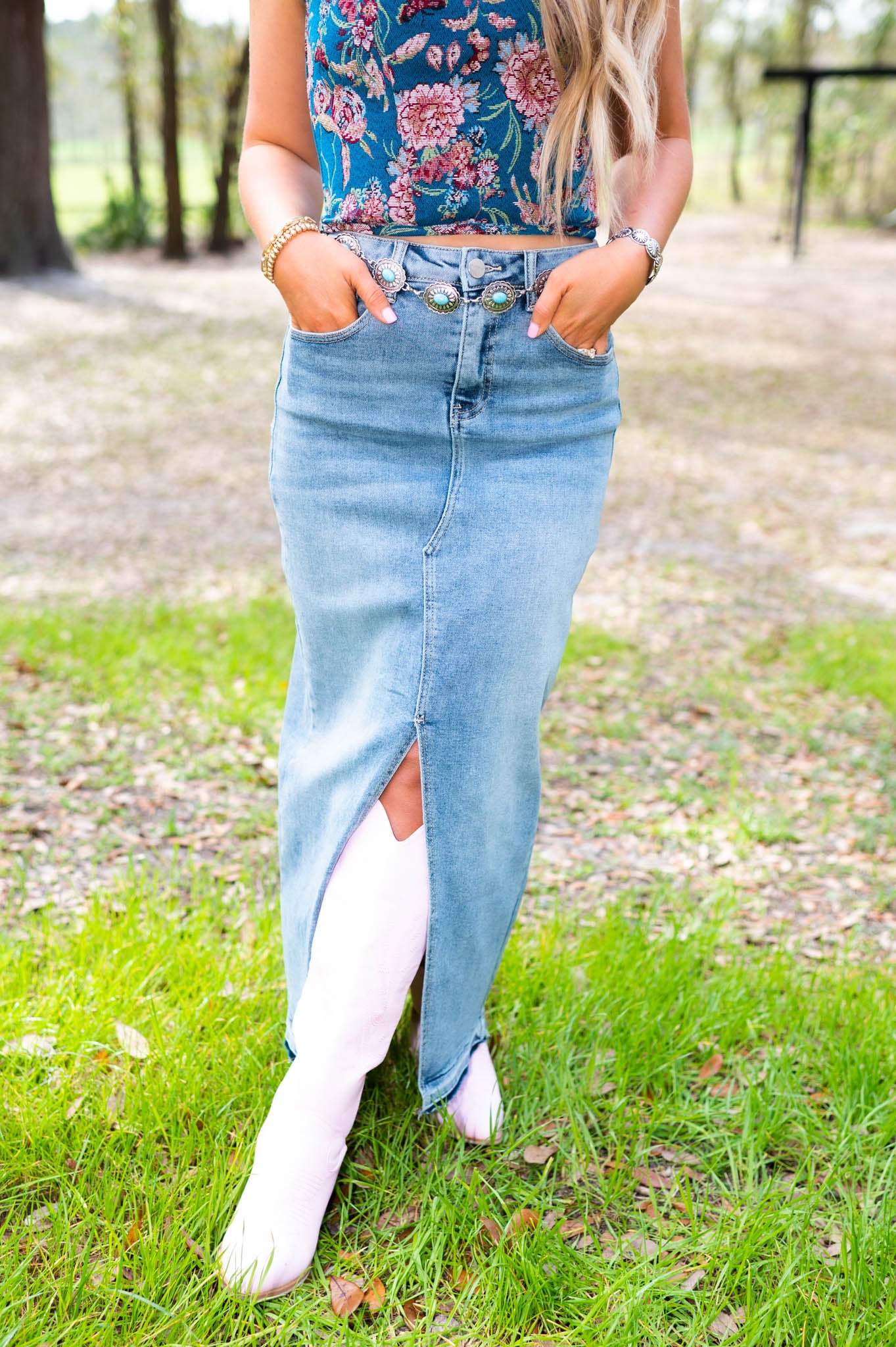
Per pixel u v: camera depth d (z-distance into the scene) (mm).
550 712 3932
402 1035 1937
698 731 3861
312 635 1591
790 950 2461
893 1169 1712
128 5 25250
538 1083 1867
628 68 1382
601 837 3041
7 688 3752
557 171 1424
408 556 1463
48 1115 1671
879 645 4770
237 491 7480
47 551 5883
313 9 1419
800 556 6352
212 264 22797
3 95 17281
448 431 1440
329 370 1440
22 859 2652
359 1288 1476
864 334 15203
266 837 2865
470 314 1401
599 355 1506
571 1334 1400
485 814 1529
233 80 23312
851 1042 2012
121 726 3529
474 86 1378
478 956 1628
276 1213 1475
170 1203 1530
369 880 1508
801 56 37250
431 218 1420
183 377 11398
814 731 3887
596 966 2191
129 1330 1383
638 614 5219
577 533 1523
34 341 13031
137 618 4645
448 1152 1730
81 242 25047
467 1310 1456
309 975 1569
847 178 35594
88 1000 1968
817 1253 1542
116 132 57438
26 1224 1518
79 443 8648
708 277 21859
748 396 11234
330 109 1439
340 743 1560
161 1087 1732
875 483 8133
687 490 7812
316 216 1587
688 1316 1474
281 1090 1556
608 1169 1727
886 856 3000
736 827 3135
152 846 2773
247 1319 1413
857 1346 1382
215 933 2273
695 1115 1814
